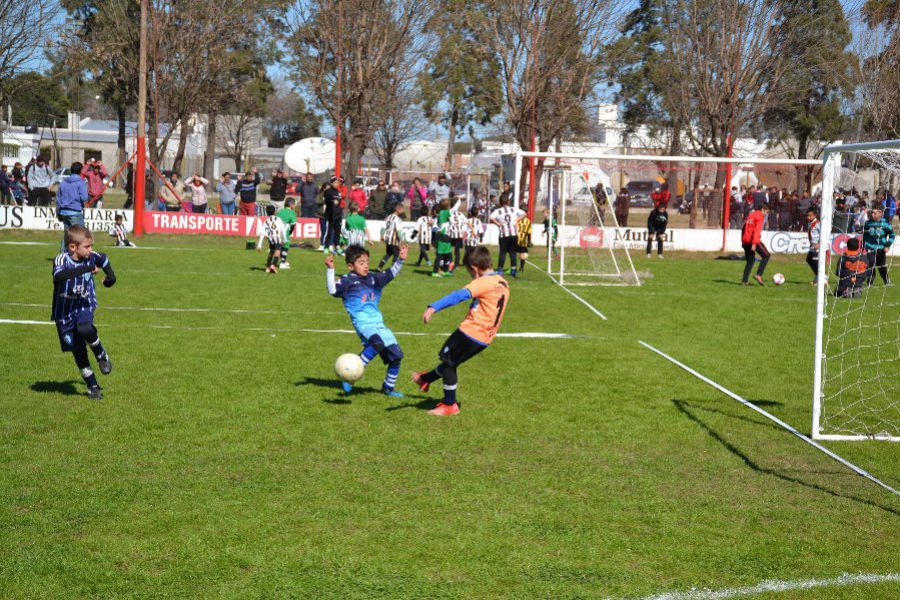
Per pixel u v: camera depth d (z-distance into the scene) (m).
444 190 27.44
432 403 7.86
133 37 36.09
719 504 5.50
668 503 5.49
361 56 33.97
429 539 4.79
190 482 5.60
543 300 15.52
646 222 26.86
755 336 12.17
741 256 25.25
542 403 7.98
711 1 35.50
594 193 23.45
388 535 4.82
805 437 7.18
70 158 56.00
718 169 26.75
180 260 20.31
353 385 8.43
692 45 36.47
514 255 19.64
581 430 7.13
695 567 4.52
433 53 36.19
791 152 46.31
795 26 34.81
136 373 8.70
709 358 10.46
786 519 5.27
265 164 69.94
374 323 7.84
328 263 7.82
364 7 33.66
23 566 4.33
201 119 54.06
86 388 8.04
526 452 6.48
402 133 52.22
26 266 17.56
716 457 6.54
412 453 6.36
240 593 4.09
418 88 41.75
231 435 6.67
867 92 31.78
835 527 5.15
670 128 44.94
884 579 4.41
